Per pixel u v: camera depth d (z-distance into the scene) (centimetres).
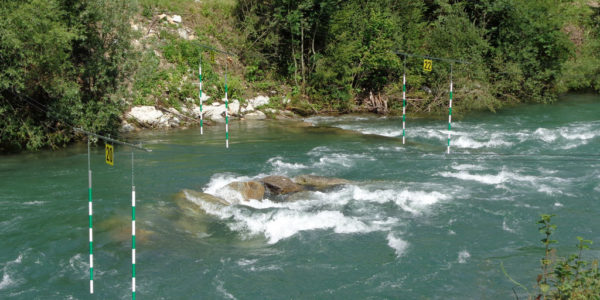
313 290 1024
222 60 3183
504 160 1962
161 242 1231
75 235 1259
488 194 1558
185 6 3378
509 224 1336
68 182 1678
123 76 2270
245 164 1917
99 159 1988
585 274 769
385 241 1241
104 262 1130
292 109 3106
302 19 3144
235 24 3403
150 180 1705
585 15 4300
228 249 1206
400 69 3244
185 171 1817
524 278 1056
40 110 2158
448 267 1111
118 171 1812
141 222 1339
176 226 1330
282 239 1260
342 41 3175
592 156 1994
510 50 3484
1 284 1033
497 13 3506
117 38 2220
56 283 1041
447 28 3353
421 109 3219
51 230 1285
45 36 1869
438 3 3547
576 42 4131
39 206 1448
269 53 3347
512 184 1648
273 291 1021
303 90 3231
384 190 1583
